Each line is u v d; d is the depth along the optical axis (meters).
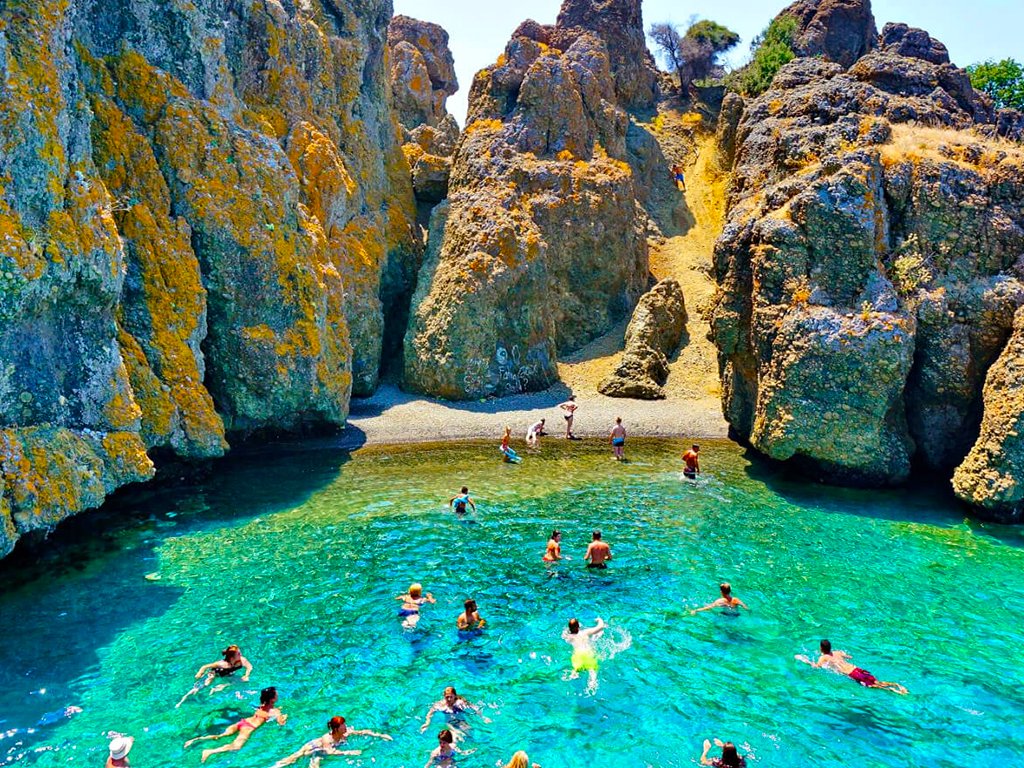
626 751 14.62
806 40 73.25
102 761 14.03
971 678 17.39
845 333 30.73
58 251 20.72
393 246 56.00
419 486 32.53
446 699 15.84
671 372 52.28
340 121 53.09
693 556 24.78
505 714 15.86
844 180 32.50
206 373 33.81
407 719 15.64
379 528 27.16
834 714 15.91
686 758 14.41
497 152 58.03
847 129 38.12
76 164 23.09
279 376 34.72
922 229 32.66
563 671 17.58
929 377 31.38
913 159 33.84
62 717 15.41
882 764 14.27
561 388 51.59
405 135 70.06
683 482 33.38
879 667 17.86
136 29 32.38
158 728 15.15
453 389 48.94
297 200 37.16
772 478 34.03
